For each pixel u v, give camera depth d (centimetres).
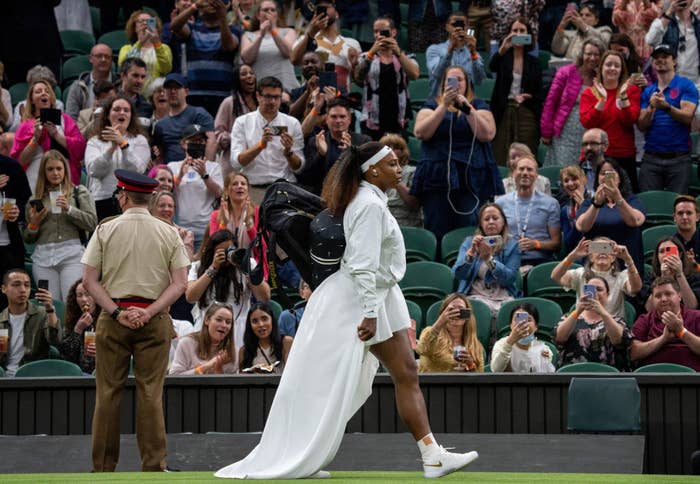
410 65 1986
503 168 1936
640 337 1419
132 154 1767
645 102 1902
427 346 1340
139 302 1102
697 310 1449
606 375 1249
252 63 2086
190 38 2125
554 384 1259
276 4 2162
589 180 1752
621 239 1628
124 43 2408
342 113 1759
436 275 1630
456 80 1725
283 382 855
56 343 1497
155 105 1967
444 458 848
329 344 849
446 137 1738
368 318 832
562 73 1975
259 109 1798
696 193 1947
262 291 1471
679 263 1479
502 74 2028
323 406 845
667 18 2077
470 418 1268
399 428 1283
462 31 1944
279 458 847
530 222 1697
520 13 2159
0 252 1673
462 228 1716
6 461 1198
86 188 1716
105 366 1098
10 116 2056
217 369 1359
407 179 1795
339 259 860
